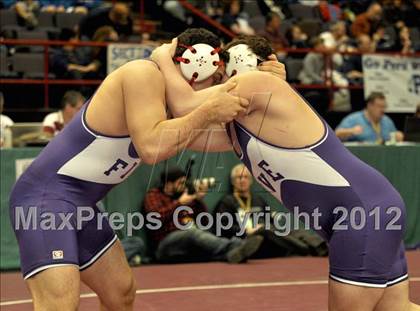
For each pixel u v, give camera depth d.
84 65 15.02
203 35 4.93
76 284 4.89
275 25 16.53
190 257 10.38
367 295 4.71
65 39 15.82
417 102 15.64
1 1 17.03
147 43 14.66
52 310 4.82
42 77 14.71
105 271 5.39
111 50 14.05
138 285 8.98
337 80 15.76
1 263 9.88
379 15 18.30
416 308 5.16
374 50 16.67
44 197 4.98
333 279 4.79
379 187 4.79
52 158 5.04
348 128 12.41
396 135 12.39
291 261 10.52
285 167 4.77
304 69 15.57
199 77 4.88
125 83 4.81
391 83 15.55
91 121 5.00
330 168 4.73
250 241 10.24
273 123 4.73
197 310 7.68
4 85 14.80
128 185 9.98
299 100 4.80
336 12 19.33
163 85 4.83
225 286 8.88
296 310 7.64
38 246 4.88
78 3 17.73
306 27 17.47
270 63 4.98
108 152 5.02
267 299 8.16
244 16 17.62
